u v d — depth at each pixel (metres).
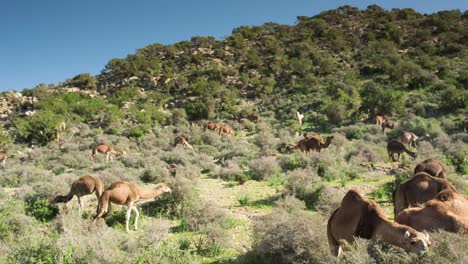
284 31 91.81
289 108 47.28
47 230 9.97
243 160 20.80
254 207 12.13
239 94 57.44
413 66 50.94
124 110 51.53
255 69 68.19
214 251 8.19
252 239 8.41
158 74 68.50
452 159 18.28
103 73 77.25
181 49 86.31
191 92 58.25
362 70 60.19
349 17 100.38
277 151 26.06
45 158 26.53
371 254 5.19
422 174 7.90
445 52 66.00
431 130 29.69
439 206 5.89
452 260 4.75
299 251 6.68
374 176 15.68
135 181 16.80
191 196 11.91
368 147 21.61
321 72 60.91
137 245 7.41
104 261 6.46
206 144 31.09
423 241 4.89
